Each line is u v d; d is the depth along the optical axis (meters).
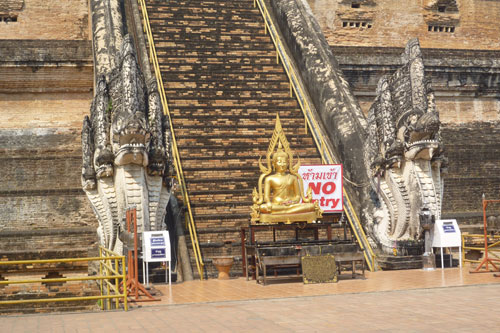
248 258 14.25
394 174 15.37
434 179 15.32
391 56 24.89
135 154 13.37
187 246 15.25
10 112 22.30
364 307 9.86
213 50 22.31
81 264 16.39
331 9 29.20
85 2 26.53
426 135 14.90
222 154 18.39
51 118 22.64
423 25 30.02
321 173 15.50
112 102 14.43
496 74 25.83
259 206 14.11
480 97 26.19
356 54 24.73
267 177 14.52
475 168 21.67
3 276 15.96
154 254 12.81
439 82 25.41
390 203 15.52
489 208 20.41
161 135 14.45
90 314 9.82
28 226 17.81
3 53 21.89
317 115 19.84
